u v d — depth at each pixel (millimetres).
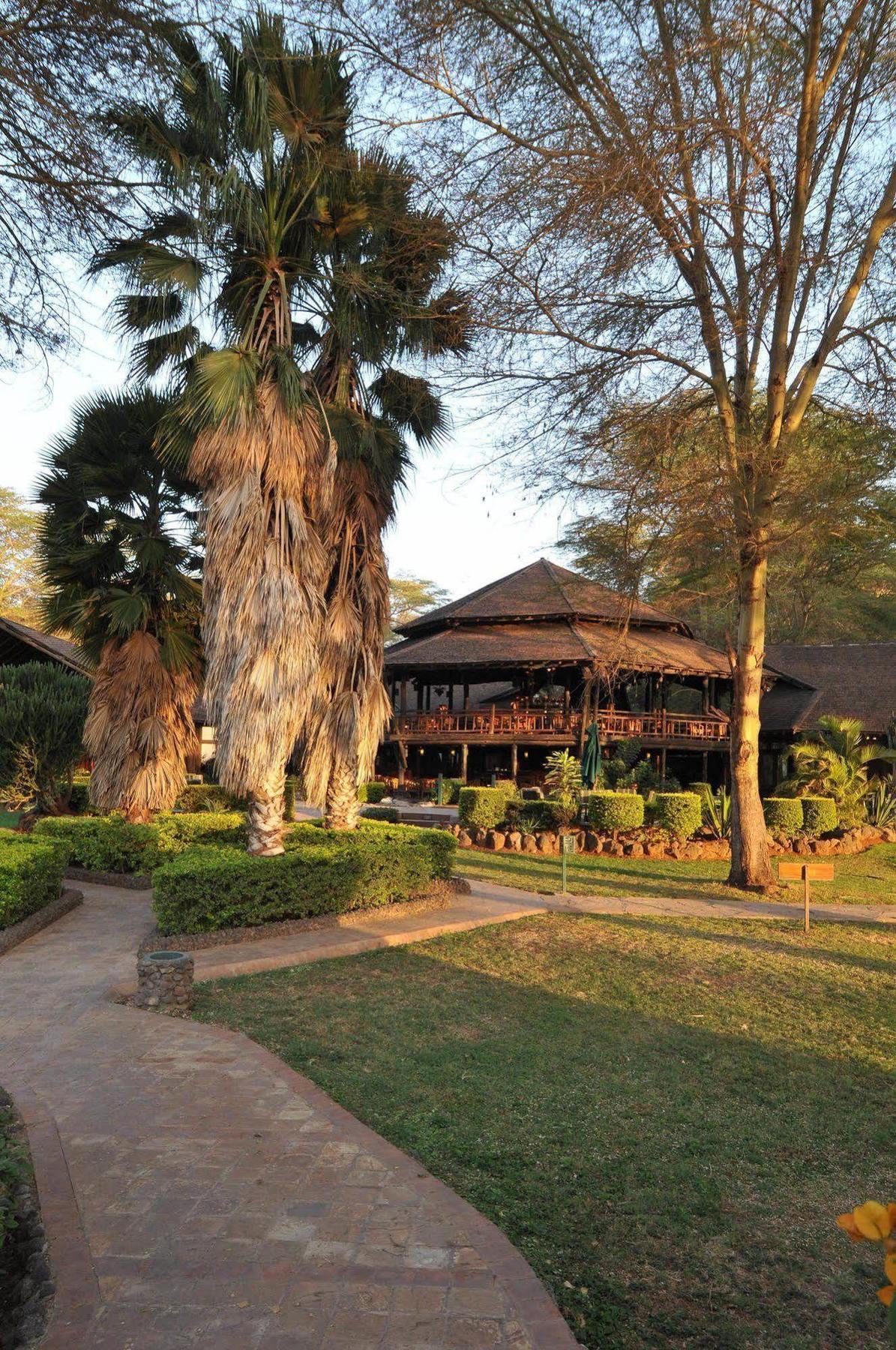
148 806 14680
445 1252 3750
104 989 7762
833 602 39219
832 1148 5066
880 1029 7309
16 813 22594
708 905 13305
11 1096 5301
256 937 9633
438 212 11336
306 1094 5512
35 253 5309
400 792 31141
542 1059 6355
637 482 13750
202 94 9203
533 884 14734
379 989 8070
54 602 15180
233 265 11445
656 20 10586
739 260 13547
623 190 10586
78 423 14711
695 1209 4320
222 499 10438
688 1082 6004
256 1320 3252
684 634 33312
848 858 20328
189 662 14758
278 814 10773
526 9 10594
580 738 27766
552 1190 4465
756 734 15117
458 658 28578
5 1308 3314
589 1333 3344
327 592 12742
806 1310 3551
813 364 13695
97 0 4473
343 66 10938
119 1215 4016
